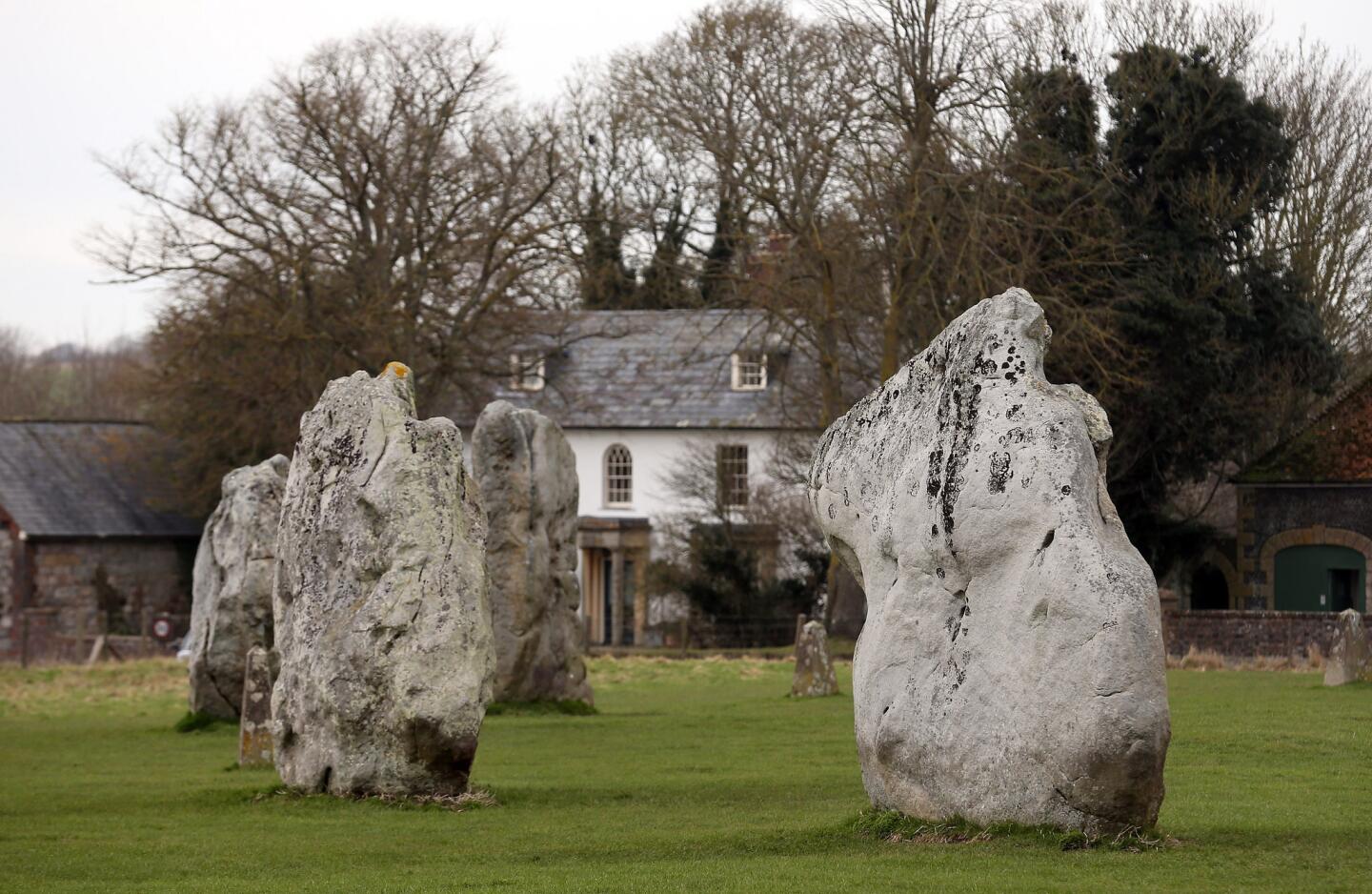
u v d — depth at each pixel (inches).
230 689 1112.2
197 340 2167.8
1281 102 2220.7
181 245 2128.4
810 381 2304.4
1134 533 2090.3
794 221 1946.4
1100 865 478.9
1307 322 2066.9
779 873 491.5
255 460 2353.6
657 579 2431.1
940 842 523.5
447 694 661.3
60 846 590.2
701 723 1048.8
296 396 2137.1
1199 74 2012.8
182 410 2400.3
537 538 1135.0
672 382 2733.8
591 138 2795.3
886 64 1839.3
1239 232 2076.8
